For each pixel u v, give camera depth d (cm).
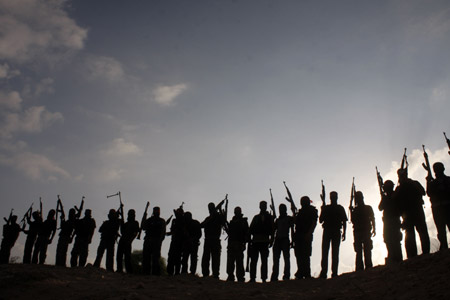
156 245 1280
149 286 982
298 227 1224
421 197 1039
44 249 1332
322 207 1211
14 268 1089
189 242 1279
